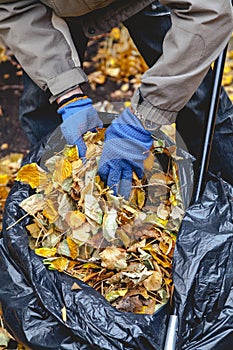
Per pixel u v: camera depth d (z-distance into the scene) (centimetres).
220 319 208
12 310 213
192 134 254
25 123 265
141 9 227
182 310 204
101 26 232
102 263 216
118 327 204
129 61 364
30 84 255
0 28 223
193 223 216
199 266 209
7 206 226
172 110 211
